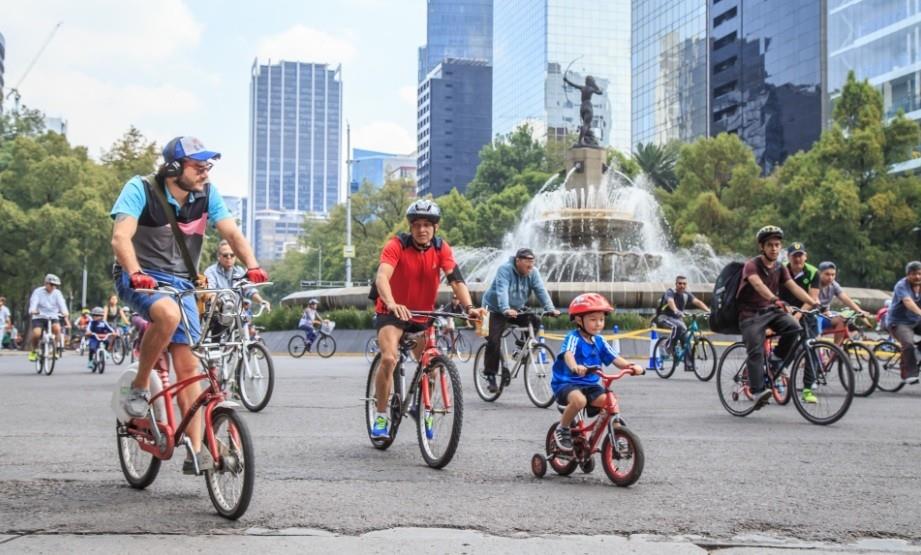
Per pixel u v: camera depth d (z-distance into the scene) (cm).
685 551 414
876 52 7600
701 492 554
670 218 5641
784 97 8725
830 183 4469
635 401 1162
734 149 5753
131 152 5931
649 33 11525
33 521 465
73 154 5388
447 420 630
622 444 570
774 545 427
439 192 18788
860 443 772
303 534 439
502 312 1109
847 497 540
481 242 7112
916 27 7162
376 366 735
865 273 4550
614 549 416
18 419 933
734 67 9550
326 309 3186
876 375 1220
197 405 489
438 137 18862
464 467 643
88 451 708
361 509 496
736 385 988
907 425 909
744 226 5269
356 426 871
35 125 5816
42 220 4856
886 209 4456
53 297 1852
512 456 694
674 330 1639
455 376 628
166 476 599
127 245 504
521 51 15412
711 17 9969
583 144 3459
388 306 661
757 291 943
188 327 500
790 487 571
